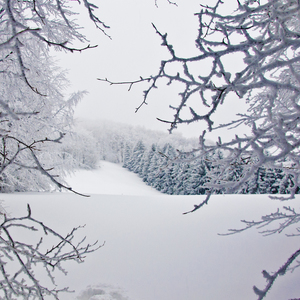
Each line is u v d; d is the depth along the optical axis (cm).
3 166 122
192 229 460
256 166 126
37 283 161
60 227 482
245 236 413
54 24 327
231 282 300
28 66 342
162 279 314
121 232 459
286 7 174
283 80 294
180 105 148
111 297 277
